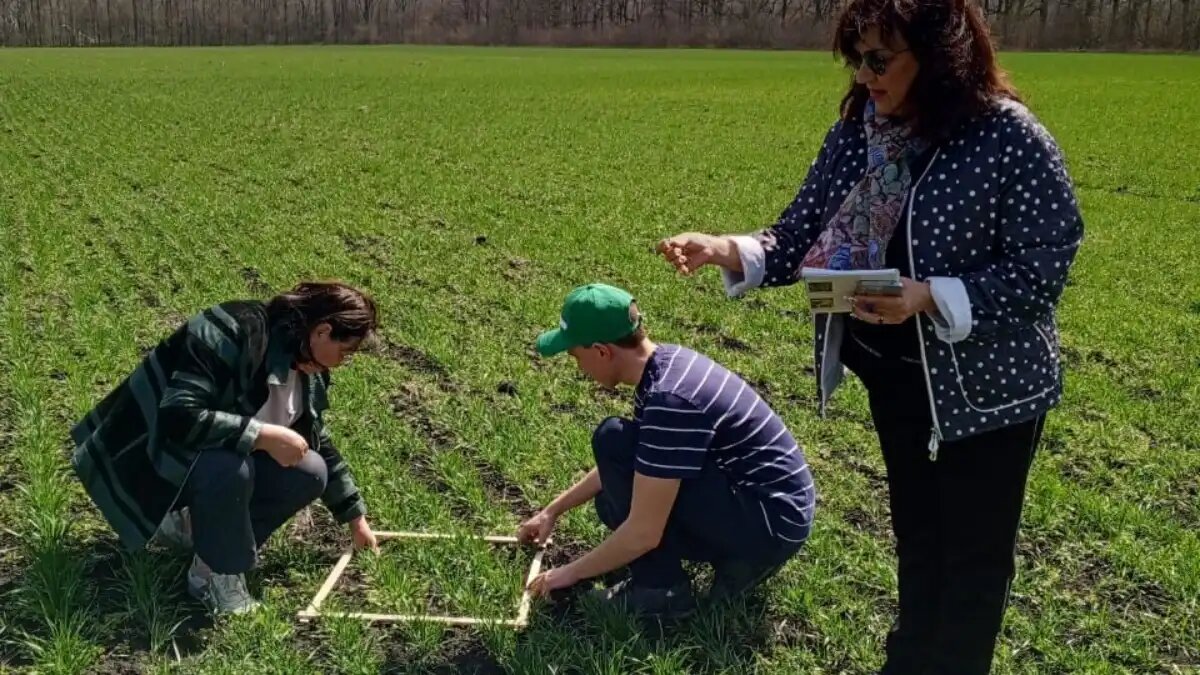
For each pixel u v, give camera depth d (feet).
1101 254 39.93
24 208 44.86
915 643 12.39
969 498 11.42
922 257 10.87
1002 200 10.56
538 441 20.66
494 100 107.45
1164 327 29.66
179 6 345.10
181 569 15.65
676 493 13.73
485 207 47.01
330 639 14.23
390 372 24.85
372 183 53.52
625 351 13.91
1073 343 28.43
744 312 30.50
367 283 33.35
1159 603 15.49
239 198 48.34
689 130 82.43
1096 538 17.28
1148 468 19.97
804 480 14.25
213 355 14.25
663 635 14.30
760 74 156.76
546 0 354.74
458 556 16.17
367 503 18.07
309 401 15.57
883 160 11.12
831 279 10.57
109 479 14.52
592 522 17.33
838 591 15.47
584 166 61.57
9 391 23.03
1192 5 255.50
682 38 303.48
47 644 13.76
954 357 10.89
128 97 103.60
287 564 16.21
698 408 13.53
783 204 49.98
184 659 13.79
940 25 10.19
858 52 10.73
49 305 30.04
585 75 152.46
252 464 14.44
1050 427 21.90
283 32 336.90
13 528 17.01
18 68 150.41
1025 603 15.44
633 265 35.91
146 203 46.80
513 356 26.20
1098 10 279.69
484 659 13.96
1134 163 67.62
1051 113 98.94
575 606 15.07
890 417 11.95
